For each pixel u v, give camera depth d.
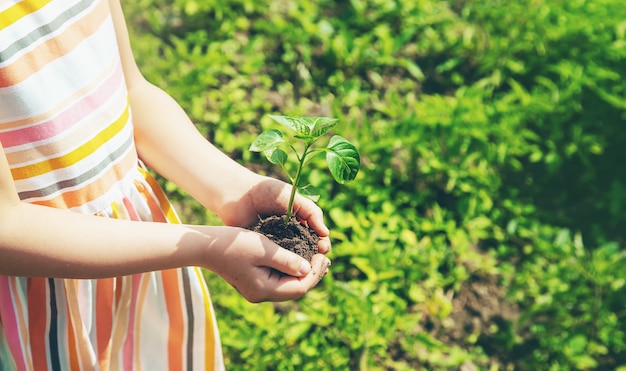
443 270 1.75
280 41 2.17
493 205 1.86
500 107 1.93
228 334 1.56
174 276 1.03
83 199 0.95
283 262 0.96
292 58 2.12
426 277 1.71
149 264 0.92
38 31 0.89
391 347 1.62
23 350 0.96
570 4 2.12
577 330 1.65
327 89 2.09
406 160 1.90
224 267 0.95
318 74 2.11
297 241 1.01
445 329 1.68
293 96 2.07
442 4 2.26
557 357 1.63
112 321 1.01
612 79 2.00
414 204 1.84
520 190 1.91
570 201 1.90
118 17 1.02
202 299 1.06
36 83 0.89
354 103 2.02
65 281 0.96
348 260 1.73
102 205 0.97
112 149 0.97
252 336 1.56
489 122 1.92
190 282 1.04
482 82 2.04
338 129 1.91
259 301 0.98
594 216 1.87
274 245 0.96
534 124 1.99
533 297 1.71
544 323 1.67
